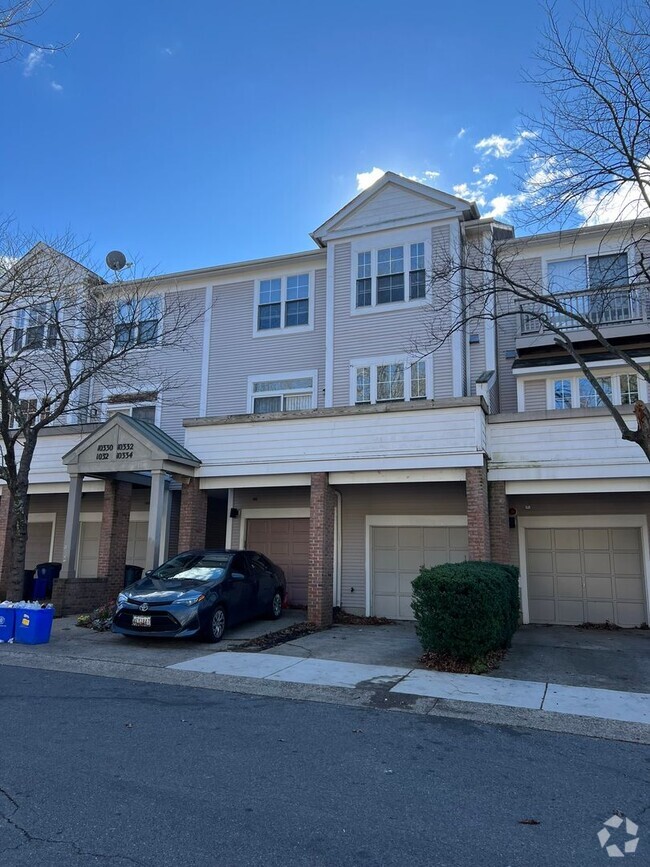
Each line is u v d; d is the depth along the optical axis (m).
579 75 9.02
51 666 8.80
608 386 14.68
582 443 12.12
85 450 13.91
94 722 6.07
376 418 12.59
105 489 15.00
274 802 4.26
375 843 3.72
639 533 13.84
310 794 4.41
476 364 15.27
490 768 5.04
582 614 13.96
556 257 15.54
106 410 18.36
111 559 14.66
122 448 13.50
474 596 8.63
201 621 10.09
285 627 12.26
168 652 9.64
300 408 16.58
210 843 3.66
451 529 14.85
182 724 6.06
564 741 5.81
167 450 13.06
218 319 17.94
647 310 14.66
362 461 12.52
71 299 14.63
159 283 18.39
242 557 12.23
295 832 3.83
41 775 4.64
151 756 5.10
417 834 3.85
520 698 7.20
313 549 12.68
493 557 12.31
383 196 16.27
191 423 14.12
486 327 15.37
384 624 13.63
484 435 12.31
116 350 17.52
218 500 18.11
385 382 15.38
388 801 4.33
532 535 14.59
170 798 4.27
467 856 3.60
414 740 5.73
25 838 3.67
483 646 8.56
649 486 11.74
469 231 15.75
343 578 15.31
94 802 4.18
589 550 14.17
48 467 16.02
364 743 5.60
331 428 12.89
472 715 6.58
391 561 15.16
